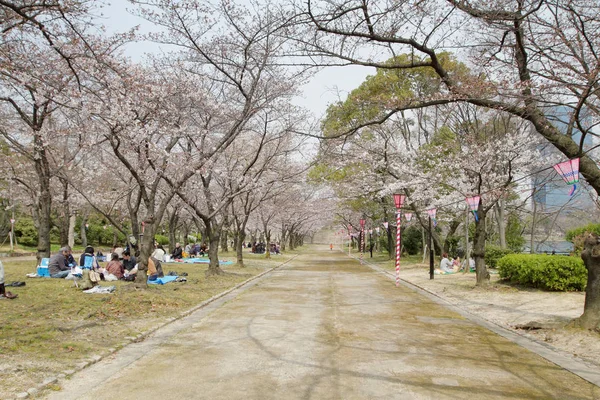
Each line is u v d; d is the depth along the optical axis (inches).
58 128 627.8
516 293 499.8
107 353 235.3
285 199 1349.7
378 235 1791.3
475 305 430.3
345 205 1369.3
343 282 673.0
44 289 431.2
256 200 1147.3
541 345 270.1
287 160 934.4
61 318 310.8
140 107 479.2
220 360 227.9
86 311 337.4
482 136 675.4
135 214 702.5
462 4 270.1
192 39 487.2
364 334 294.5
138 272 475.8
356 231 2046.0
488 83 288.8
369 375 204.1
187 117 551.8
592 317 289.6
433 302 457.1
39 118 552.1
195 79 547.2
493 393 182.7
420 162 820.6
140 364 219.9
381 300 468.4
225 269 866.8
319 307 413.7
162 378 197.6
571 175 264.2
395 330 309.9
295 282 667.4
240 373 205.6
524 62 310.0
